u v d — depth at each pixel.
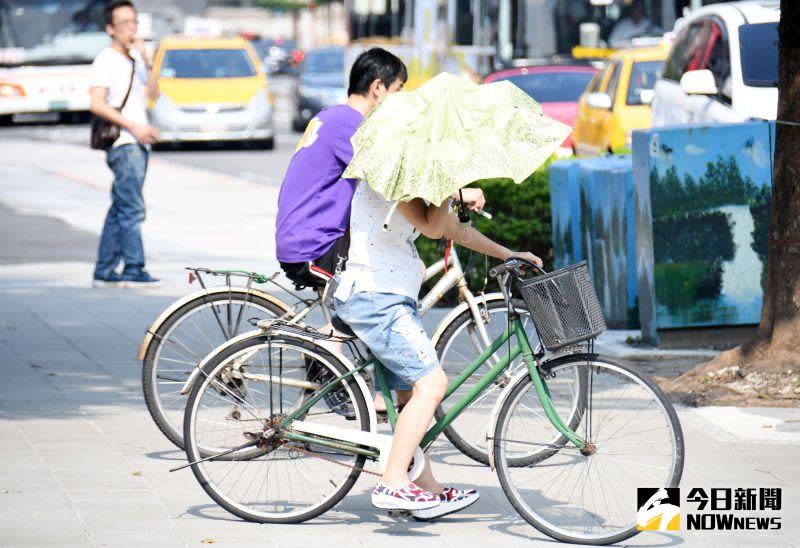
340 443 18.91
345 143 21.23
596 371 18.53
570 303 17.77
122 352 30.91
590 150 54.19
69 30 109.19
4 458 22.08
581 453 18.70
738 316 30.91
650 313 31.12
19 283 41.06
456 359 21.88
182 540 18.25
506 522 19.27
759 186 30.66
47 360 29.98
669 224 30.62
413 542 18.31
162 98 89.25
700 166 30.56
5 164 83.31
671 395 26.27
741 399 25.48
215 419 19.39
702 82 39.50
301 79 109.88
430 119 17.42
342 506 20.03
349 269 18.34
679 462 18.39
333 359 19.08
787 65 26.12
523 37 73.69
